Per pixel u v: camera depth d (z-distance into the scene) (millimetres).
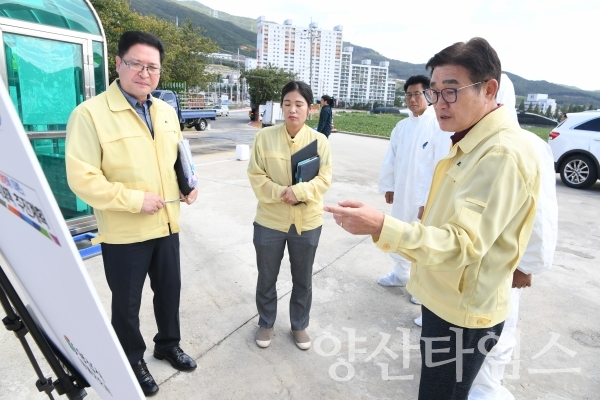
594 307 3215
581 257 4273
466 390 1469
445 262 1160
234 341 2617
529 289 3496
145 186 1937
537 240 1699
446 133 2777
